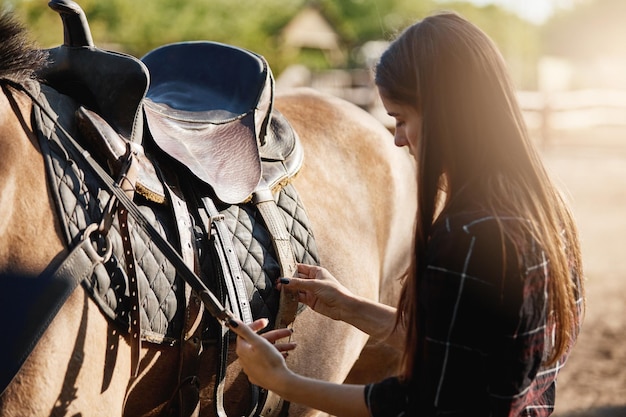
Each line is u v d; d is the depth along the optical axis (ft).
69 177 4.99
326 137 7.91
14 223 4.75
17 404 4.60
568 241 4.67
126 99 5.48
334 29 66.18
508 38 84.38
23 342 4.59
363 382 8.59
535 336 4.14
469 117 4.30
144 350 5.29
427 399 4.16
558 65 101.24
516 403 4.18
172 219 5.54
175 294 5.38
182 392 5.55
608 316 16.49
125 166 5.27
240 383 6.06
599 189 32.78
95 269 4.94
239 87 6.90
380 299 8.34
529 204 4.25
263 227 6.22
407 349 4.32
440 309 4.10
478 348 4.06
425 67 4.35
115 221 5.15
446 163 4.35
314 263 6.57
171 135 6.10
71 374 4.80
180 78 7.22
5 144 4.80
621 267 20.45
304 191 7.14
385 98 4.59
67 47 5.65
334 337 6.98
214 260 5.64
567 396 12.43
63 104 5.41
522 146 4.33
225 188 5.96
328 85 49.98
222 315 4.78
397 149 8.73
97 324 4.94
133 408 5.53
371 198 7.97
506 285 4.02
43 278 4.71
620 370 13.60
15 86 5.06
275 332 5.10
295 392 4.58
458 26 4.42
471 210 4.18
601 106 61.31
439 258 4.13
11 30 5.10
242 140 6.43
